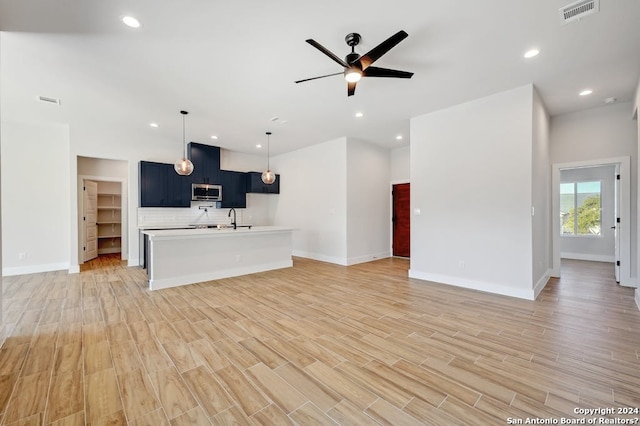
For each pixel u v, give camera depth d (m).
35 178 5.26
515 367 2.10
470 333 2.69
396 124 5.20
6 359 2.21
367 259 6.59
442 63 3.09
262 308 3.39
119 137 5.76
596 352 2.31
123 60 2.99
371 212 6.72
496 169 3.90
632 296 3.76
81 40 2.63
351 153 6.22
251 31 2.54
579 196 6.79
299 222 7.32
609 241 6.36
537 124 3.88
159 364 2.16
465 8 2.25
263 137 6.14
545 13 2.30
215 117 4.81
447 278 4.44
